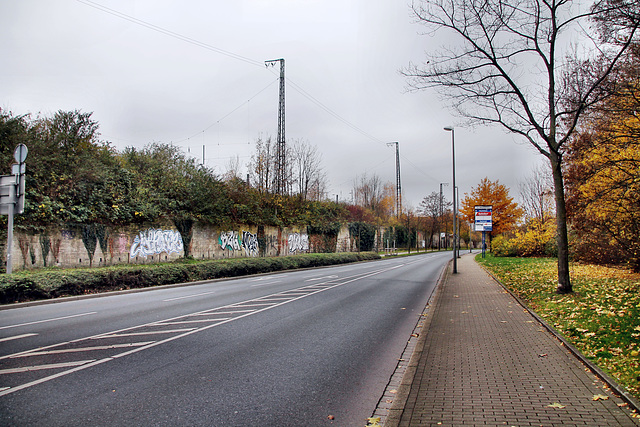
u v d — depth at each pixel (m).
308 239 41.03
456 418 4.19
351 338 8.12
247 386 5.34
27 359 6.28
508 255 40.03
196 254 25.86
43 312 10.46
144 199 22.61
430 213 75.81
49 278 12.84
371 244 57.47
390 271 26.70
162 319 9.58
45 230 17.28
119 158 24.05
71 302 12.32
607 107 11.05
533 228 38.28
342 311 11.19
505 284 16.28
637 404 4.25
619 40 10.25
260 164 35.06
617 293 10.89
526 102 12.12
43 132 19.12
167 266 17.80
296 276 22.61
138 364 6.14
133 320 9.42
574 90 11.84
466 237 100.44
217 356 6.64
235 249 29.66
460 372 5.71
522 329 8.34
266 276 22.66
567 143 13.74
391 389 5.36
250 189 33.25
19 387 5.10
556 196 12.15
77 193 18.89
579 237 22.50
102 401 4.72
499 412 4.30
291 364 6.33
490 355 6.52
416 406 4.54
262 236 33.25
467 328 8.63
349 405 4.80
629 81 10.32
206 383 5.40
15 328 8.47
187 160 27.89
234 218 29.47
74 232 18.50
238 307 11.48
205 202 26.39
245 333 8.30
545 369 5.70
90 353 6.64
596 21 10.48
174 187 25.25
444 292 15.05
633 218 14.97
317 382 5.57
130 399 4.80
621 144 11.94
